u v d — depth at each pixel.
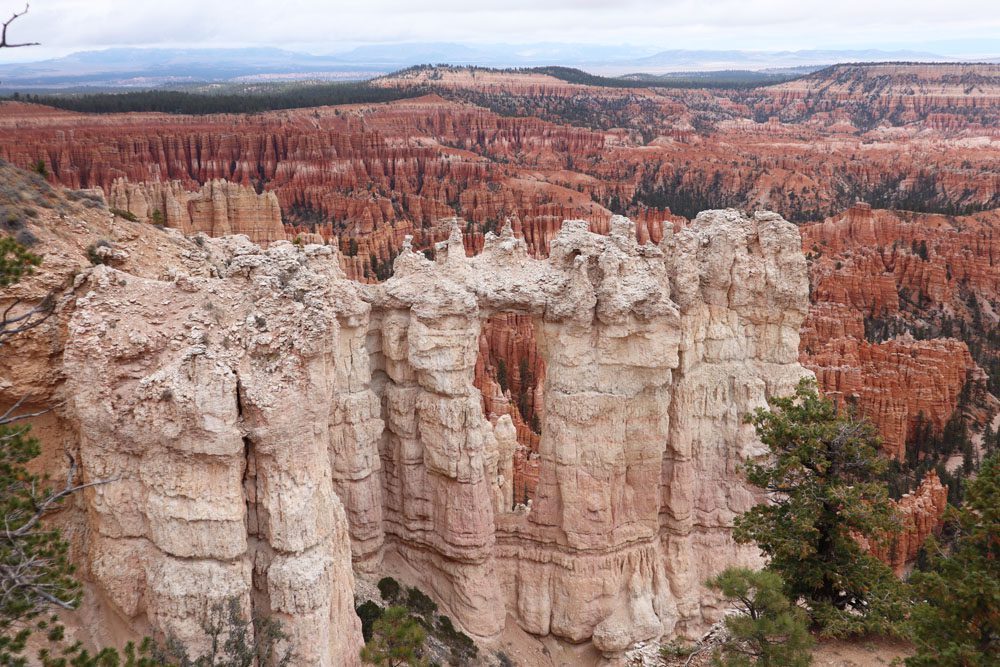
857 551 32.59
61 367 25.56
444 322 34.09
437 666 32.19
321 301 26.31
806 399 34.03
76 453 26.12
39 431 25.62
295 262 27.22
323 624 25.77
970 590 24.83
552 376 36.47
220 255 33.44
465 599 35.78
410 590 36.25
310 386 25.59
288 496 25.36
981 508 26.22
